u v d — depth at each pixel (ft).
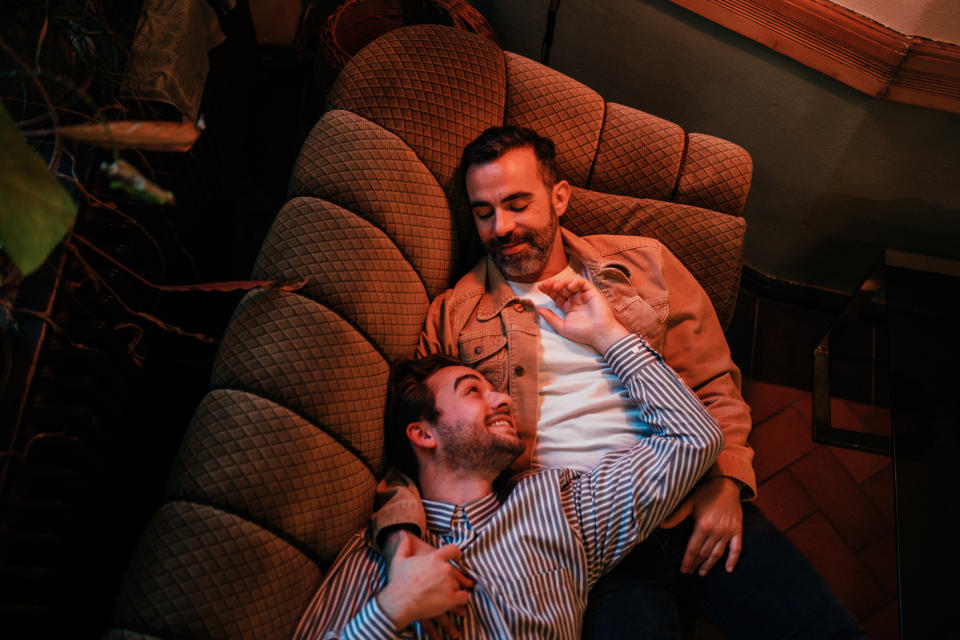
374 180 4.50
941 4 4.94
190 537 3.47
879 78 5.34
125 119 4.29
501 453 4.29
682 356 5.03
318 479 3.84
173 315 5.15
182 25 4.59
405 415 4.43
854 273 7.04
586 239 5.26
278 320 3.98
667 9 5.90
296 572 3.75
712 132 6.61
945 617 4.72
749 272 7.42
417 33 4.97
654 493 4.20
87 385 3.81
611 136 5.31
